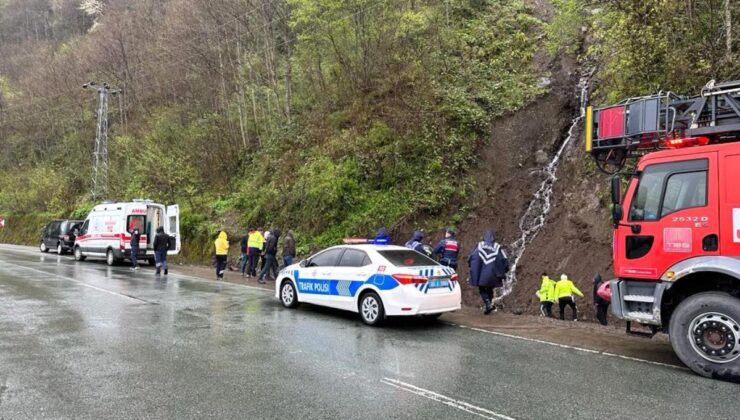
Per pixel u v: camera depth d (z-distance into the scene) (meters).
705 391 5.52
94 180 32.78
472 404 5.00
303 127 24.05
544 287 12.89
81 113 43.03
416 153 18.94
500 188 18.23
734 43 11.22
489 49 23.67
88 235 22.67
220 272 17.08
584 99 19.62
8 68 55.25
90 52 44.00
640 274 6.82
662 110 7.29
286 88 25.80
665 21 11.30
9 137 49.09
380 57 21.66
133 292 13.00
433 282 8.98
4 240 41.22
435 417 4.62
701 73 10.86
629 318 6.92
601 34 13.59
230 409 4.75
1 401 4.89
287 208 20.48
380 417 4.59
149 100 38.22
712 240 6.22
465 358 6.85
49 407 4.74
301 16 21.84
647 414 4.78
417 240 11.47
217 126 28.14
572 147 18.23
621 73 12.99
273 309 10.73
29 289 13.10
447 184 18.11
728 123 6.77
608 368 6.43
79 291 12.91
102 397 5.04
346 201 18.78
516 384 5.69
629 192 7.13
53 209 37.78
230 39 28.59
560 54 22.50
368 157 19.48
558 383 5.75
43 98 46.28
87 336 7.77
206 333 8.17
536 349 7.45
